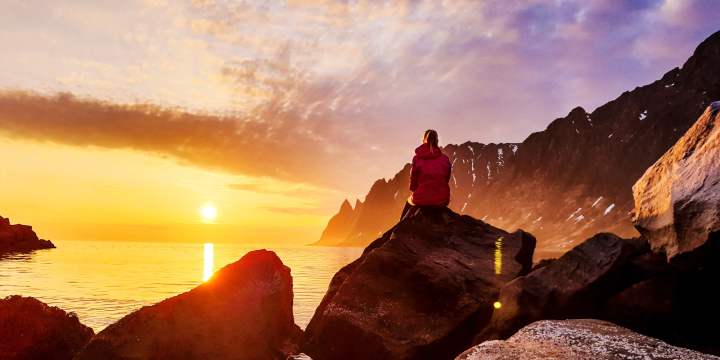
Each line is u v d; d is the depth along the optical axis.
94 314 14.57
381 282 9.14
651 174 7.93
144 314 7.30
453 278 8.92
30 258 45.12
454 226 10.51
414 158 11.27
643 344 4.99
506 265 9.44
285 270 9.98
